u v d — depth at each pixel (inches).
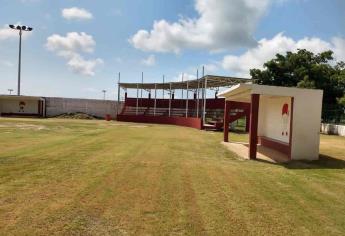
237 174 459.5
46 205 289.6
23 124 1362.0
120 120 2096.5
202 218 275.7
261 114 901.2
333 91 1673.2
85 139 824.3
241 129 1494.8
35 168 435.5
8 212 269.3
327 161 615.8
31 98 2330.2
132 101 2319.1
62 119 2050.9
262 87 621.0
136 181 387.2
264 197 346.6
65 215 267.7
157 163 511.5
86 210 281.6
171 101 2182.6
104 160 516.1
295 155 627.5
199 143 848.9
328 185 416.2
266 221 276.5
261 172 486.6
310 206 323.0
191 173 448.1
